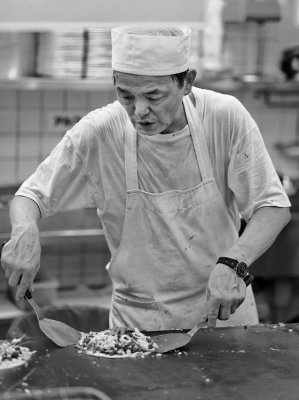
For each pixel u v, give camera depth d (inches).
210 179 116.7
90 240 183.3
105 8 95.5
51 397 81.4
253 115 216.7
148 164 115.6
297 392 89.1
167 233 117.2
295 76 205.3
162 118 103.4
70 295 195.6
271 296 193.2
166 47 99.3
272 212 112.0
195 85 193.5
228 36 208.8
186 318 119.6
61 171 115.5
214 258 119.3
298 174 223.0
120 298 122.4
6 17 93.3
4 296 191.5
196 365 95.3
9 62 175.6
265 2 199.6
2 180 202.1
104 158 116.1
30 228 107.0
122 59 100.3
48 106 201.8
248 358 98.0
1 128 199.2
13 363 93.5
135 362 95.5
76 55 177.8
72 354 97.0
